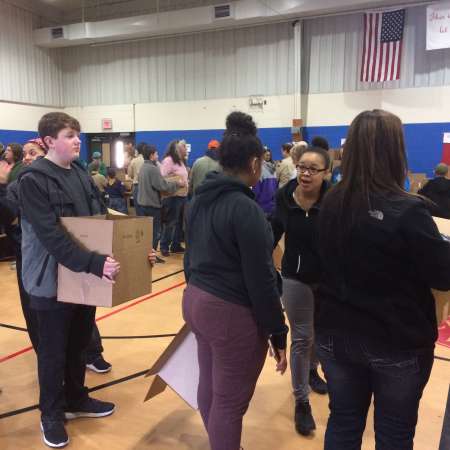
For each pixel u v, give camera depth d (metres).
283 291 2.19
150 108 10.82
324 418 2.34
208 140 10.30
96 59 11.23
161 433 2.23
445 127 8.21
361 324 1.26
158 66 10.59
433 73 8.18
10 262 5.88
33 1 10.74
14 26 10.34
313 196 2.07
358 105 8.85
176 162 6.18
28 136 10.82
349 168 1.29
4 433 2.23
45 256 1.96
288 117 9.45
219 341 1.50
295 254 2.12
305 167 2.00
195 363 2.07
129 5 10.77
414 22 8.18
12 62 10.34
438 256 1.18
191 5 10.09
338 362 1.36
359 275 1.26
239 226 1.44
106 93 11.27
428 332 1.26
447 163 8.26
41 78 11.09
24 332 3.53
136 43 10.73
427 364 1.28
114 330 3.53
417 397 1.29
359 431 1.40
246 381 1.55
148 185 5.83
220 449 1.54
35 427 2.29
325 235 1.33
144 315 3.86
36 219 1.84
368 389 1.39
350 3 8.02
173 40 10.33
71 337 2.22
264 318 1.47
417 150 8.48
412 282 1.26
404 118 8.52
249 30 9.57
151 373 2.11
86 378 2.76
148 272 2.03
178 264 5.73
